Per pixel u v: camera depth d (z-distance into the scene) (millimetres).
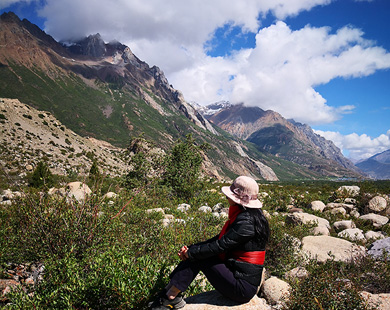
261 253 2695
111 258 3619
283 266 5977
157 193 14898
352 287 4051
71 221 4680
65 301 3199
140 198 12289
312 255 6352
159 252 5383
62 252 4496
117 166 55812
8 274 4531
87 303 3164
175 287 2773
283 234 6547
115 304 3129
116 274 3223
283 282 4859
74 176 32562
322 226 9070
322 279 4070
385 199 12508
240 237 2568
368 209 12531
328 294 3732
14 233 5164
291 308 3891
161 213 9930
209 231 7363
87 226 4719
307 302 3744
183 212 11641
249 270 2641
